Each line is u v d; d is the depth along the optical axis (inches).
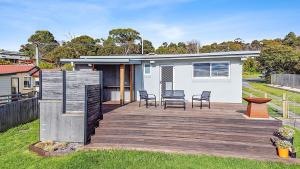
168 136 354.0
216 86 565.6
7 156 322.3
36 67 1075.9
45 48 2342.5
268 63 1867.6
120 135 362.0
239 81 549.0
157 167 263.0
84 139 347.9
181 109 470.3
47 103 362.6
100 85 402.6
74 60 574.2
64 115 357.4
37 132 453.1
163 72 604.7
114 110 457.1
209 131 355.6
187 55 568.4
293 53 1824.6
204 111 443.2
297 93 1133.1
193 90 582.9
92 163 275.7
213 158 287.6
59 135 359.9
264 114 377.7
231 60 551.2
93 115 377.1
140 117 397.1
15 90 981.8
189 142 331.9
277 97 970.1
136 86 623.5
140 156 294.0
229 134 341.1
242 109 464.1
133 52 2439.7
